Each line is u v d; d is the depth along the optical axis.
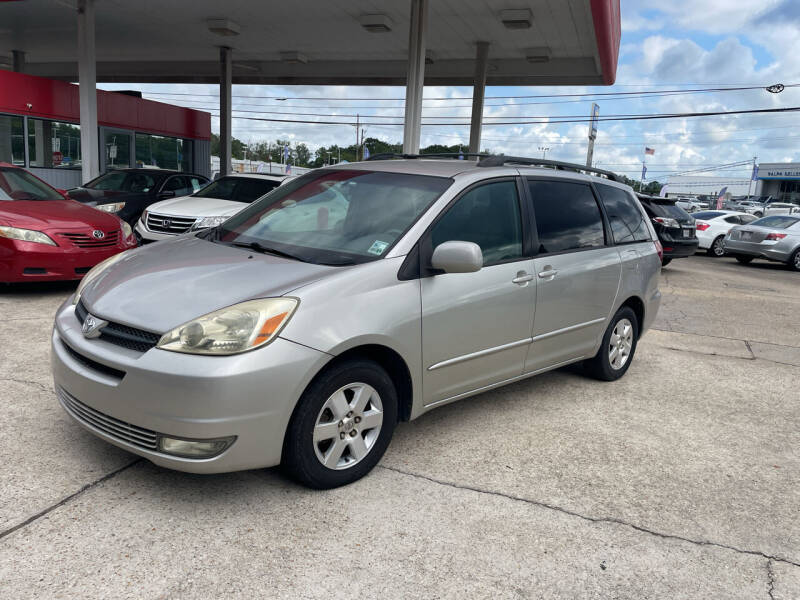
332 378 2.89
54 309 6.21
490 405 4.49
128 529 2.63
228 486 3.04
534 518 2.97
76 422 3.01
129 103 18.62
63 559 2.41
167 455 2.67
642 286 5.20
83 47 15.06
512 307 3.84
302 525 2.76
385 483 3.19
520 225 4.02
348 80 23.42
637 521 3.01
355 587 2.38
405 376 3.31
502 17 14.00
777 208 43.59
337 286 2.97
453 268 3.23
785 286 12.70
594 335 4.77
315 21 16.20
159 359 2.62
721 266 16.19
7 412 3.68
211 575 2.38
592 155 20.66
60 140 16.67
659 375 5.59
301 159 110.75
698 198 70.44
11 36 19.73
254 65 22.41
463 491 3.17
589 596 2.43
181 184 11.98
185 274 3.13
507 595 2.40
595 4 11.82
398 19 15.48
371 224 3.51
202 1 14.95
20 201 7.05
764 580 2.62
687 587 2.54
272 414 2.71
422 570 2.51
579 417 4.36
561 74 19.58
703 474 3.58
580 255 4.45
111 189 11.51
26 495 2.83
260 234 3.72
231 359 2.62
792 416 4.70
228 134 20.56
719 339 7.31
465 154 4.52
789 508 3.25
